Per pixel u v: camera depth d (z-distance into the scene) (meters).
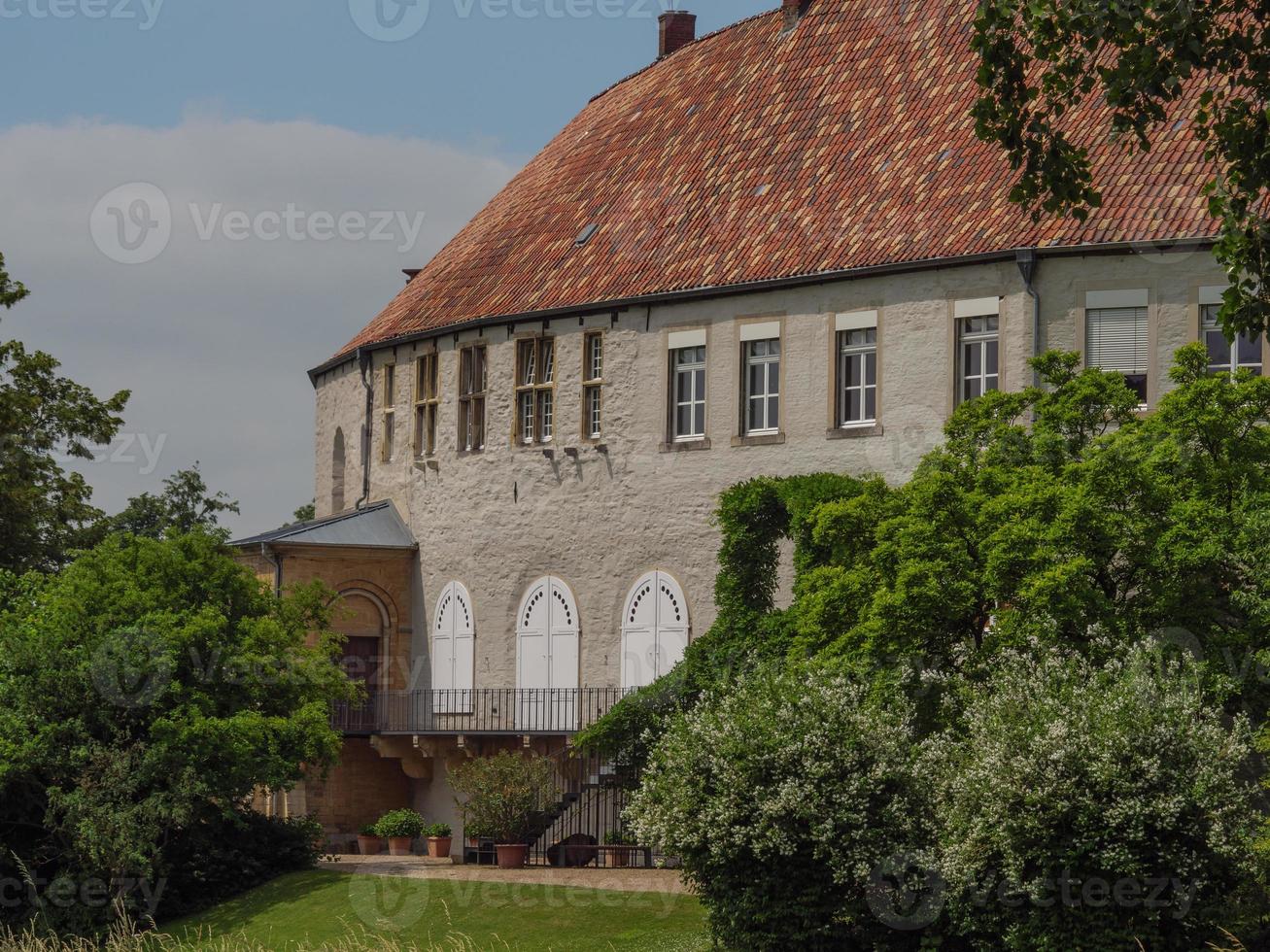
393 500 52.00
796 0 49.25
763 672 30.48
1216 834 24.78
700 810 28.56
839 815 27.66
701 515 42.91
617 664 44.56
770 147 45.59
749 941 28.39
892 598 28.94
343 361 55.12
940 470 30.64
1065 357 31.61
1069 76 21.25
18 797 38.06
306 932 34.19
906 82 44.31
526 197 53.00
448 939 32.16
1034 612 27.58
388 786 49.69
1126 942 24.97
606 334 45.22
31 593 41.69
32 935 35.97
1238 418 28.97
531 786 40.62
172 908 37.38
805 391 41.25
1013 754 25.69
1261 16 20.95
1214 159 22.23
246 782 38.22
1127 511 28.56
